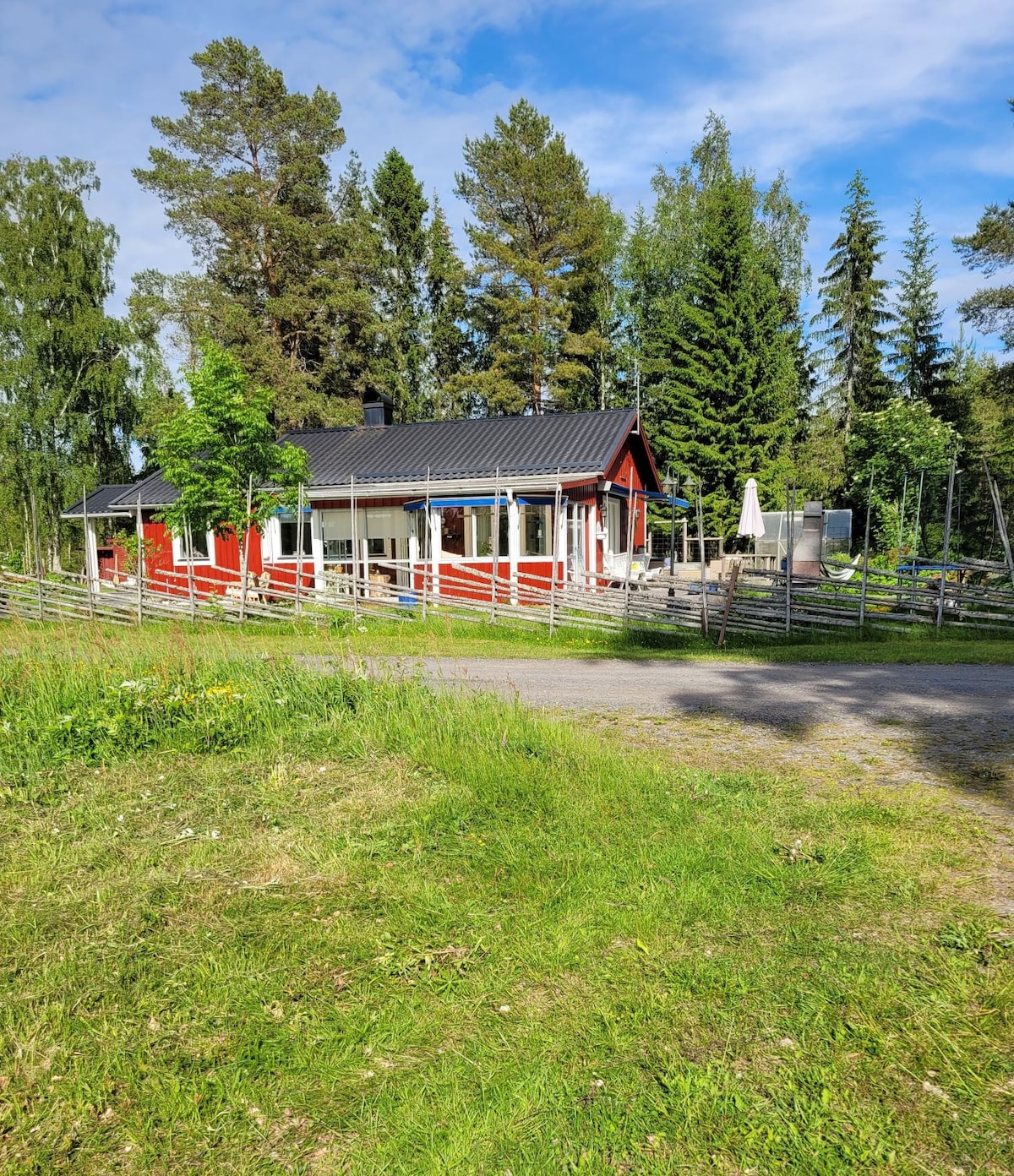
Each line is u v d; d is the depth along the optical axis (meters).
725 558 24.05
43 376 31.25
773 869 3.83
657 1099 2.46
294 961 3.18
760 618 12.57
